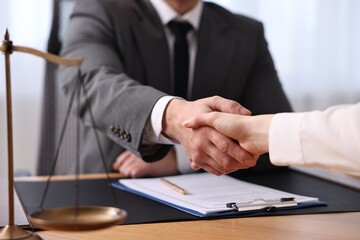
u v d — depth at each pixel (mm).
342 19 2938
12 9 2377
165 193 979
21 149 2443
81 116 1274
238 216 848
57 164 1575
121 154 1367
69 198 995
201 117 924
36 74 2434
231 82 1627
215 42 1627
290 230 775
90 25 1545
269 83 1660
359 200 979
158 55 1569
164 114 1052
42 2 2408
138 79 1555
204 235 746
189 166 1323
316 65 2916
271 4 2814
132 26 1570
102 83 1241
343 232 766
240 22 1713
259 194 965
